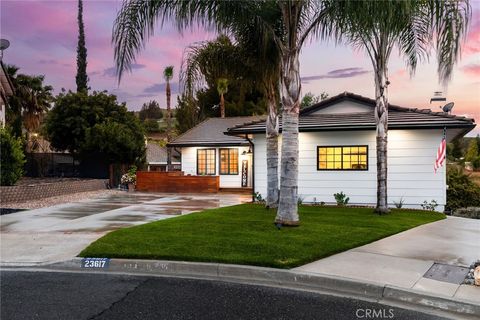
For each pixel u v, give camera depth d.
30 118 34.91
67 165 24.92
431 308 4.61
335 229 8.74
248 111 36.19
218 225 9.25
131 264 6.24
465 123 13.12
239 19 9.53
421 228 9.52
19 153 16.27
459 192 20.20
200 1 8.62
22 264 6.49
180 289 5.22
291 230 8.55
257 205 14.15
